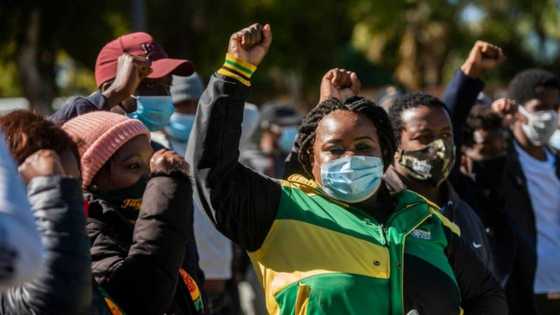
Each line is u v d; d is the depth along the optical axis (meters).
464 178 8.52
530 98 9.40
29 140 4.45
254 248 5.39
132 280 4.77
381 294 5.20
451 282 5.42
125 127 5.33
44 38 22.33
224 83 5.17
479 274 5.77
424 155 6.96
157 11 25.67
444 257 5.50
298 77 33.94
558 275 9.10
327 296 5.11
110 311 4.67
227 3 26.88
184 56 26.30
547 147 9.58
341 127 5.45
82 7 22.23
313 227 5.28
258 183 5.36
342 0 33.22
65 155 4.55
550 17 43.94
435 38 41.25
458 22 41.91
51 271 3.99
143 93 6.99
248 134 9.99
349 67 41.38
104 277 4.95
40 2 21.75
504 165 8.61
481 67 7.93
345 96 6.35
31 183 4.17
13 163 4.04
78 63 26.39
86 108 6.41
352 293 5.12
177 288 5.35
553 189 9.29
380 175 5.45
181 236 4.88
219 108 5.15
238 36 5.21
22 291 4.05
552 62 46.69
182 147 8.99
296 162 6.14
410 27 40.41
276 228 5.32
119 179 5.32
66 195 4.14
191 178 5.09
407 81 41.22
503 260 8.41
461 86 7.95
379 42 40.09
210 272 8.80
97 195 5.35
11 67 26.89
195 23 26.33
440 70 41.75
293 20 31.41
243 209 5.28
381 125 5.64
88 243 4.16
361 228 5.34
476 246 7.22
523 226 8.71
